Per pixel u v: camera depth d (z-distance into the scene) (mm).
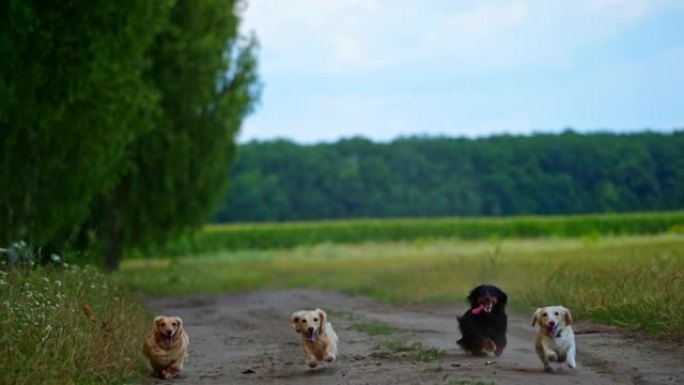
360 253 64062
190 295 34750
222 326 21141
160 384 12062
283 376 12344
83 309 13016
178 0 37875
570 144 106875
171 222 39938
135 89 25984
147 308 22016
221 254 70438
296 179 109000
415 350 14281
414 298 25734
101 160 25547
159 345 12484
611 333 15086
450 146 111875
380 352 14312
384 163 109938
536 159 107688
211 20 39188
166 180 37750
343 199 108188
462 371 11656
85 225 37812
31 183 23719
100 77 22203
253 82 41281
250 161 110688
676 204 100938
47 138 23047
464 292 24938
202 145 39188
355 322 20094
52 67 20531
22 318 11828
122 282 23750
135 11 22156
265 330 19750
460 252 54781
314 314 12703
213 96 39719
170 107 37719
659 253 27500
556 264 25328
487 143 112688
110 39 22109
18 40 19500
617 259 25812
